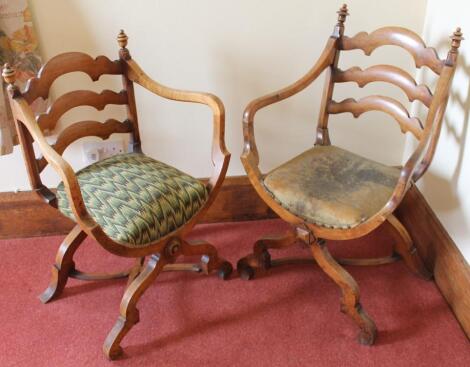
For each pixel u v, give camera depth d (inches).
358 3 64.2
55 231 75.2
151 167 58.3
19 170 70.2
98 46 63.7
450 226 62.9
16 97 48.4
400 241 63.6
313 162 60.1
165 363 55.9
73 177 44.3
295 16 64.1
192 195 54.9
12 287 65.9
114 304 63.4
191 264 67.4
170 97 57.0
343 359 56.1
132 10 61.7
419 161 53.6
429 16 65.0
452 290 61.2
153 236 51.6
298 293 64.8
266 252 65.8
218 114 53.5
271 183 56.2
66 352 57.1
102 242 47.2
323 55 59.9
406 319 60.9
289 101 70.2
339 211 52.3
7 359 56.3
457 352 56.7
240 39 65.1
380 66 58.2
